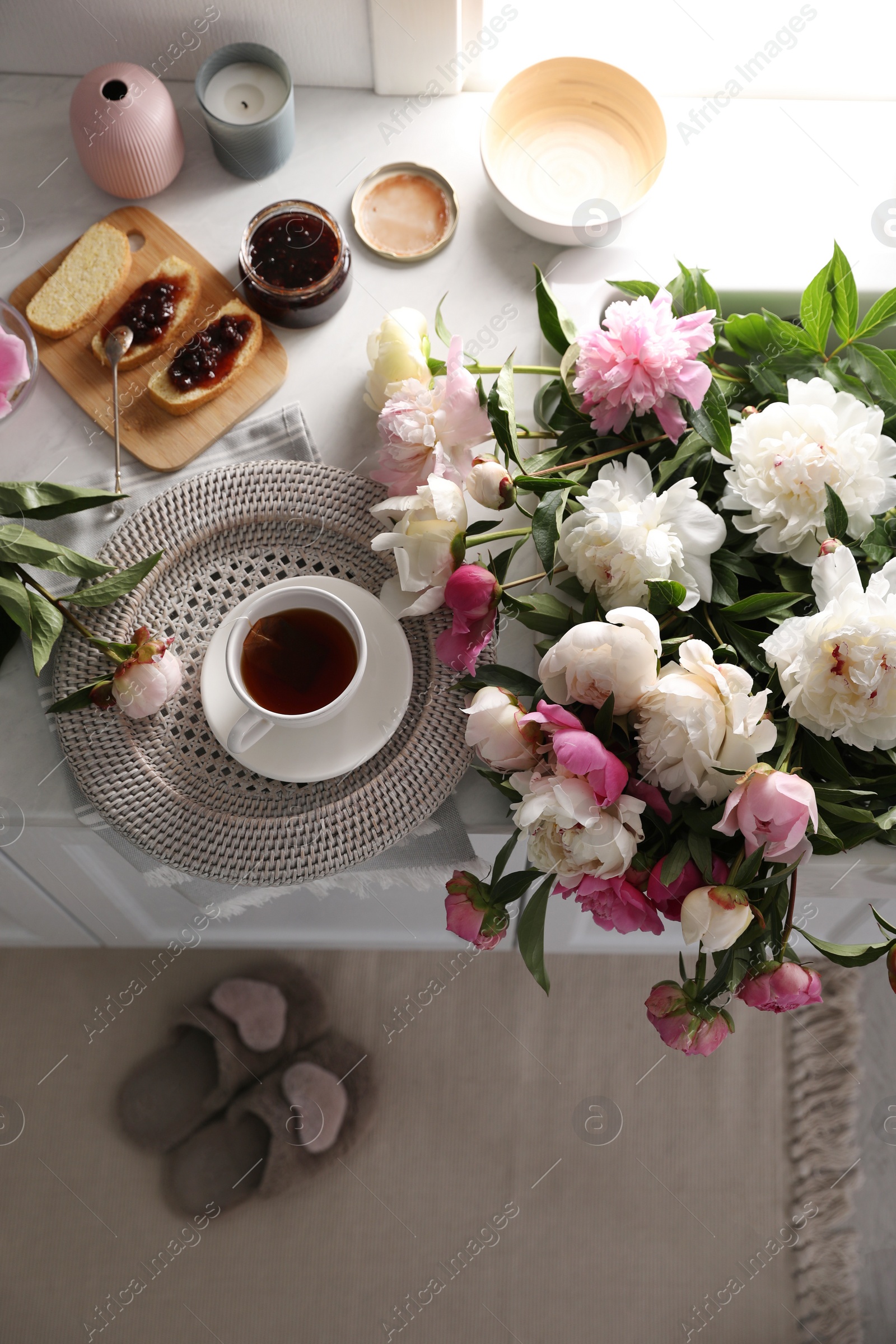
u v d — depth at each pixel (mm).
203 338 1062
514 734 838
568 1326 1391
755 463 867
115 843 999
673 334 866
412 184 1127
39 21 1104
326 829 935
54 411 1075
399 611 972
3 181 1131
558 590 1003
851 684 801
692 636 900
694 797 841
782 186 1125
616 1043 1491
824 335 944
